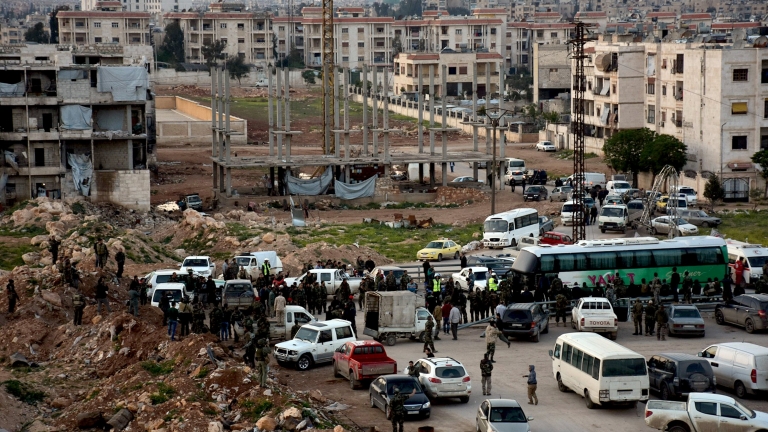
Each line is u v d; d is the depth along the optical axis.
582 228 95.38
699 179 127.94
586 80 168.75
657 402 44.00
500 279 74.00
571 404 48.66
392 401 43.06
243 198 130.12
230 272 74.25
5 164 111.00
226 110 129.25
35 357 55.59
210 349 50.34
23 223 96.50
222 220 111.25
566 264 70.94
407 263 88.75
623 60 153.88
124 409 44.22
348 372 51.91
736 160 130.00
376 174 135.62
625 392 46.75
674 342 60.69
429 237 103.19
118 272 71.69
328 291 73.06
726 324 65.56
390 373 51.53
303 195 133.12
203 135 198.25
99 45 129.62
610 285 68.12
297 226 108.94
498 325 61.16
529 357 57.66
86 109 112.38
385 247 97.25
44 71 111.75
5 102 109.81
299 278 73.88
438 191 134.25
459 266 85.75
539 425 45.41
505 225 95.06
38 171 111.50
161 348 52.81
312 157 137.62
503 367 55.53
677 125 141.00
